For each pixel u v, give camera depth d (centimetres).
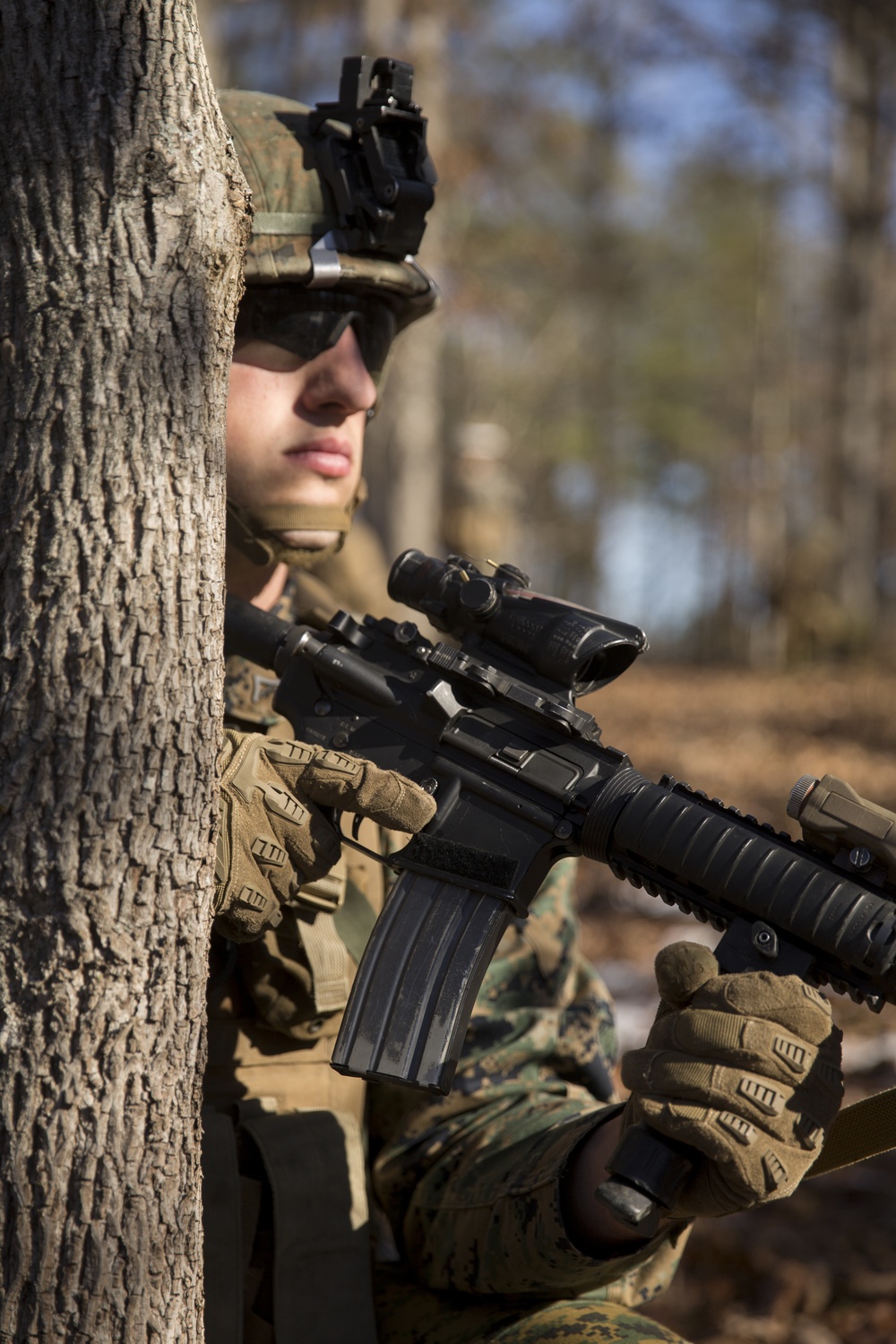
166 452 123
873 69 1264
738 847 145
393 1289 181
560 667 166
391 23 1391
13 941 119
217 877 146
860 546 2544
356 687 173
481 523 859
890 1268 323
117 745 121
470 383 3209
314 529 192
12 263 119
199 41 127
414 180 190
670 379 3722
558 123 1775
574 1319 162
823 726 1346
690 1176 134
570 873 201
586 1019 199
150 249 121
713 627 3597
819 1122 130
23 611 120
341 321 187
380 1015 157
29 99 118
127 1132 122
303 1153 169
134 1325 122
